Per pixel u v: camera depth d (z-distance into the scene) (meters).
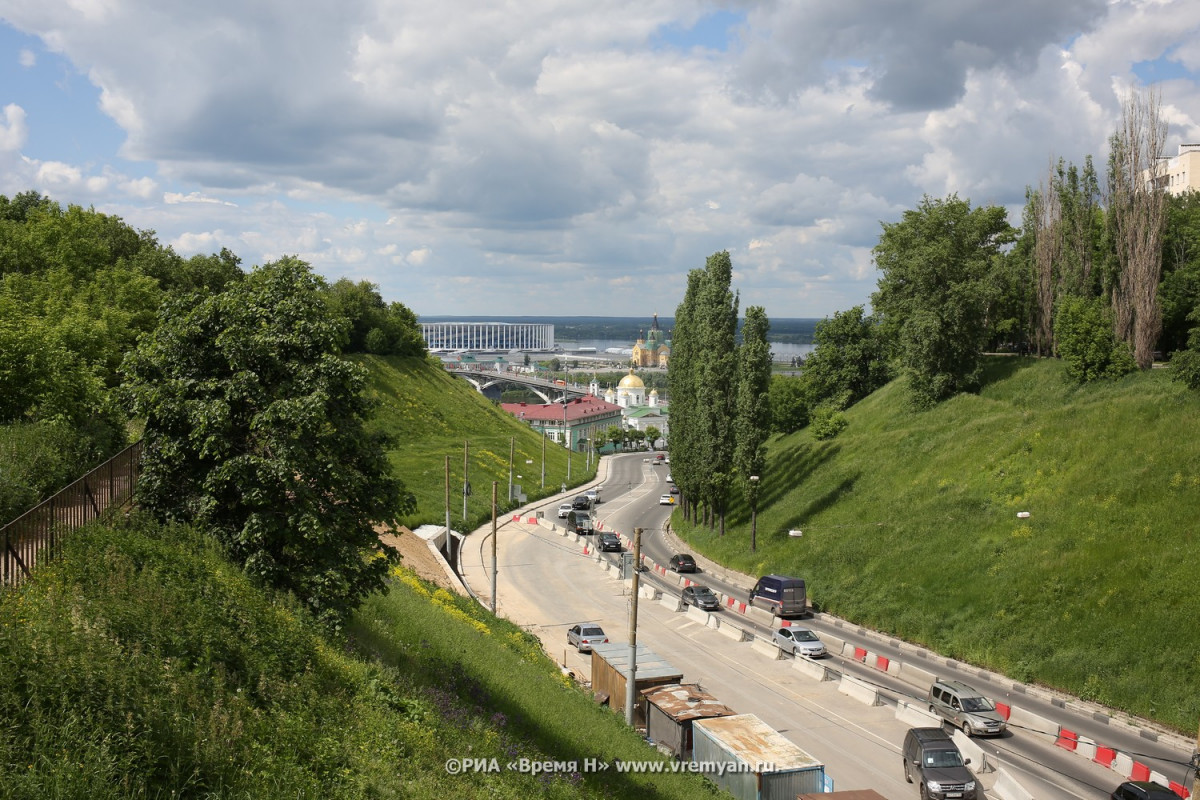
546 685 30.05
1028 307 75.50
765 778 22.61
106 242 75.50
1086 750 29.75
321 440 21.30
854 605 50.06
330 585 20.70
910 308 77.88
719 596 57.69
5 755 10.25
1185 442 45.47
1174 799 24.12
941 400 72.31
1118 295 62.44
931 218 74.31
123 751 11.48
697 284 80.94
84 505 21.19
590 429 197.38
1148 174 66.44
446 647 28.41
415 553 54.94
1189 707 31.55
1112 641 36.47
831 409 85.94
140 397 20.69
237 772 12.45
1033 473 51.19
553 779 19.42
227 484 20.88
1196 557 37.75
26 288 50.19
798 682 40.19
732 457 69.44
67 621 13.62
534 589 61.09
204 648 15.49
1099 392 59.34
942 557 49.09
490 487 97.88
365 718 17.00
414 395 129.12
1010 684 37.69
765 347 64.94
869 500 61.75
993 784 27.89
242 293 22.66
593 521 89.81
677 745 27.47
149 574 17.36
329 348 22.58
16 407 31.80
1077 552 42.38
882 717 35.38
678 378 82.50
